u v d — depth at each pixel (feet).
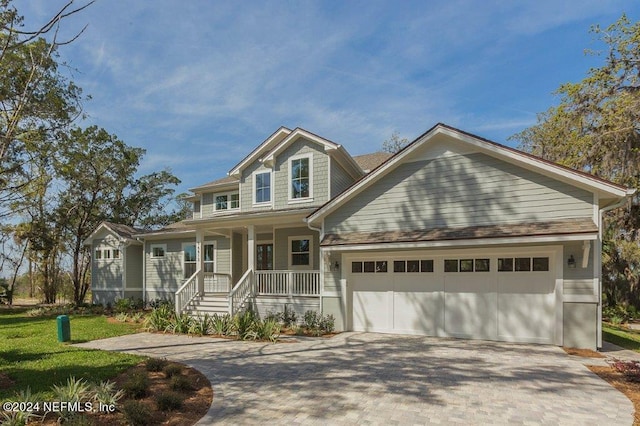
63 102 44.34
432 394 20.17
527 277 34.06
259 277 48.93
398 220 38.65
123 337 39.29
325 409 18.11
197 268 53.31
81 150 68.64
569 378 22.95
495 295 35.19
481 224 34.91
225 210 67.56
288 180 54.54
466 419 16.79
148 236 71.72
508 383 22.04
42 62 29.12
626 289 71.05
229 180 69.62
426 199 37.55
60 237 94.17
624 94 55.72
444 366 25.89
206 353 30.83
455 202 36.22
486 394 20.12
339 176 54.19
